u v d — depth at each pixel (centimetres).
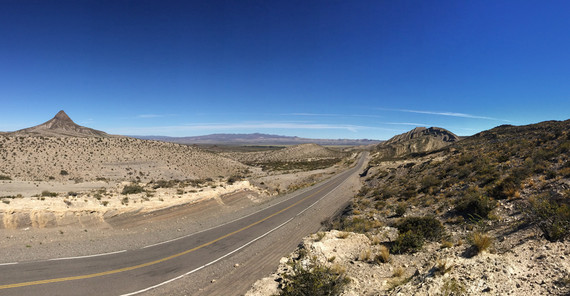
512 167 1969
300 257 1209
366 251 1133
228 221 2364
